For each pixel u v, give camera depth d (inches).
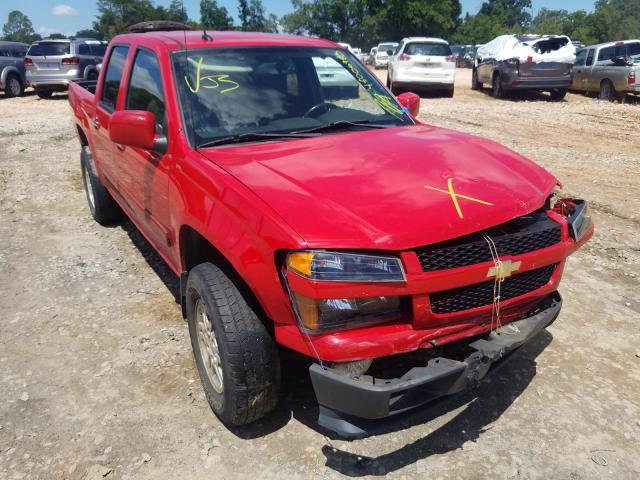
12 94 779.4
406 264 97.2
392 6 2490.2
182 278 135.6
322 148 131.2
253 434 122.0
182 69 148.1
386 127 152.9
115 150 186.1
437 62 714.2
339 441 119.8
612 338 157.5
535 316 120.2
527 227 114.2
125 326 165.2
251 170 119.3
